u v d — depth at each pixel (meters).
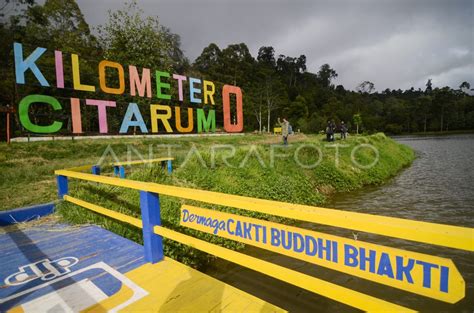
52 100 11.48
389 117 99.31
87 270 3.04
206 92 17.36
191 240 2.66
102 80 13.18
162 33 22.72
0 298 2.57
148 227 3.07
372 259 1.60
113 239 3.97
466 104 95.56
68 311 2.34
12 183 7.83
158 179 7.66
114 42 21.16
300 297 4.48
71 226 4.63
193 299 2.39
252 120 62.19
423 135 91.56
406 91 168.00
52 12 31.45
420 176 15.88
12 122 21.36
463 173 16.47
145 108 21.39
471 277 5.01
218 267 5.46
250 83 70.69
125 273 2.92
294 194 9.70
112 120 22.92
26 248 3.73
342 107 88.69
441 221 8.19
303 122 66.88
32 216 5.06
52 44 29.70
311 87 105.06
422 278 1.42
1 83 22.48
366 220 1.57
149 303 2.38
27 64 11.04
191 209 2.74
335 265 1.75
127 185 3.28
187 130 15.98
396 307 1.53
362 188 12.76
